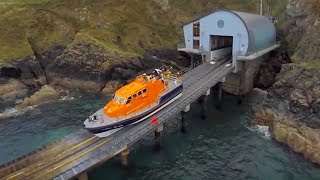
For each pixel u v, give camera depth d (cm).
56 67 6825
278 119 4978
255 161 4319
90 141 4050
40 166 3606
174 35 7944
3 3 7988
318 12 6444
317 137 4372
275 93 5534
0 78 6384
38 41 7169
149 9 8375
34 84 6638
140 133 4125
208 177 4031
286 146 4578
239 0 9019
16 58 6575
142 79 4691
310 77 5116
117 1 8338
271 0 8600
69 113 5797
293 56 6394
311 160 4222
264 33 6856
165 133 5084
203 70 6241
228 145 4719
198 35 6788
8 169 3566
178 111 4688
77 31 7531
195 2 8925
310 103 4841
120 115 4272
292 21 7312
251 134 4988
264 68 6962
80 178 3553
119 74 6750
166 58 7375
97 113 4422
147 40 7544
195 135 5025
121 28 7750
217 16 6412
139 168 4150
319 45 5725
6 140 4922
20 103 6153
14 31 7138
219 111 5903
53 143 4019
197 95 5116
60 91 6594
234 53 6388
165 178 3991
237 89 6469
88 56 6694
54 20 7550
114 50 6825
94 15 7862
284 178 3972
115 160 4241
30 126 5356
